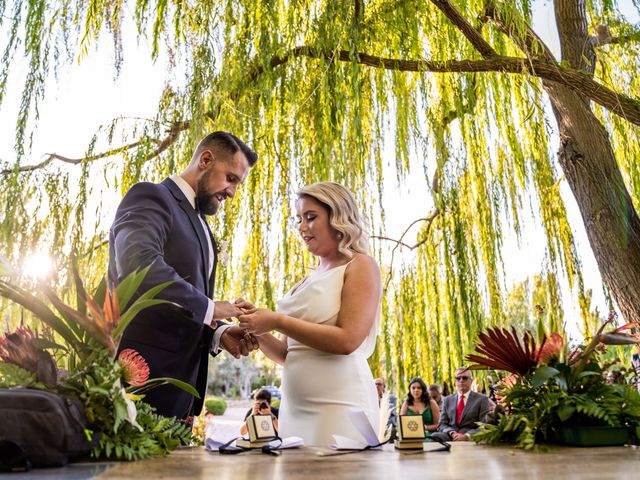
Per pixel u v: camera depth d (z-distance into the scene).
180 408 2.06
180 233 2.20
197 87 3.33
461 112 4.14
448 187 4.15
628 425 1.52
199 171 2.42
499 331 1.63
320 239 2.12
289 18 3.49
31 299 1.19
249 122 3.69
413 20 3.69
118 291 1.27
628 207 3.75
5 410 0.99
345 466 1.07
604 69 4.44
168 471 0.97
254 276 3.79
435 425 5.15
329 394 1.91
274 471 0.99
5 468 0.95
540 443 1.54
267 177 3.76
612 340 1.56
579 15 4.03
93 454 1.12
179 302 1.78
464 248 4.18
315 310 1.97
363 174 3.72
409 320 4.46
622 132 4.39
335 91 3.46
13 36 3.20
